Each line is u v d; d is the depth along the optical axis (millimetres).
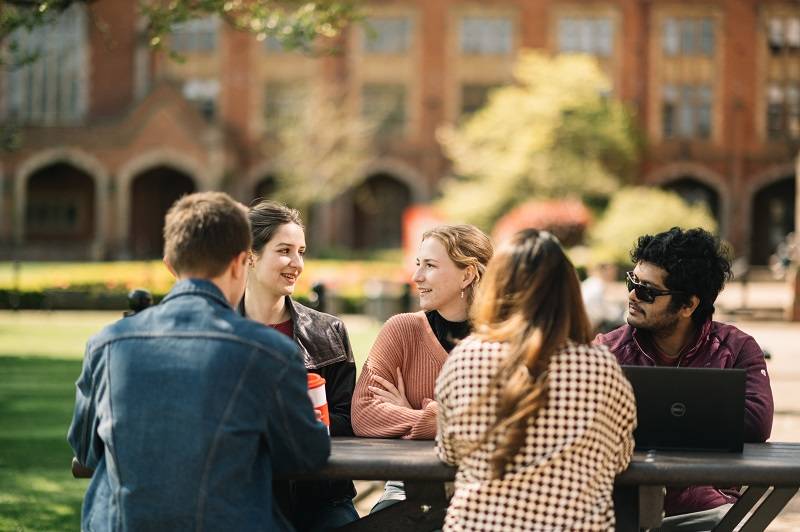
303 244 3717
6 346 13961
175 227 2744
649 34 38469
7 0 7949
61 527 4758
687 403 2949
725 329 3574
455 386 2568
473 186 32688
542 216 28078
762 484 2725
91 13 8266
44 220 40094
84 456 2814
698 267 3332
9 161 37719
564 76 32875
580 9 38500
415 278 3568
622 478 2703
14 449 6648
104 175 37344
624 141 33219
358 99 38969
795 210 39875
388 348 3520
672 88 38594
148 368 2586
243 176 39156
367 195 40344
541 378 2475
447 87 38875
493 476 2457
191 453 2516
